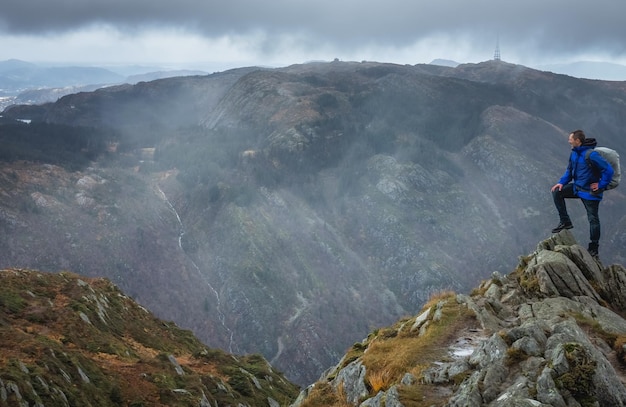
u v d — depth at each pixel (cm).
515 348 1093
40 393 4072
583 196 1605
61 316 6362
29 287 7125
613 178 1516
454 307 1634
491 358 1120
